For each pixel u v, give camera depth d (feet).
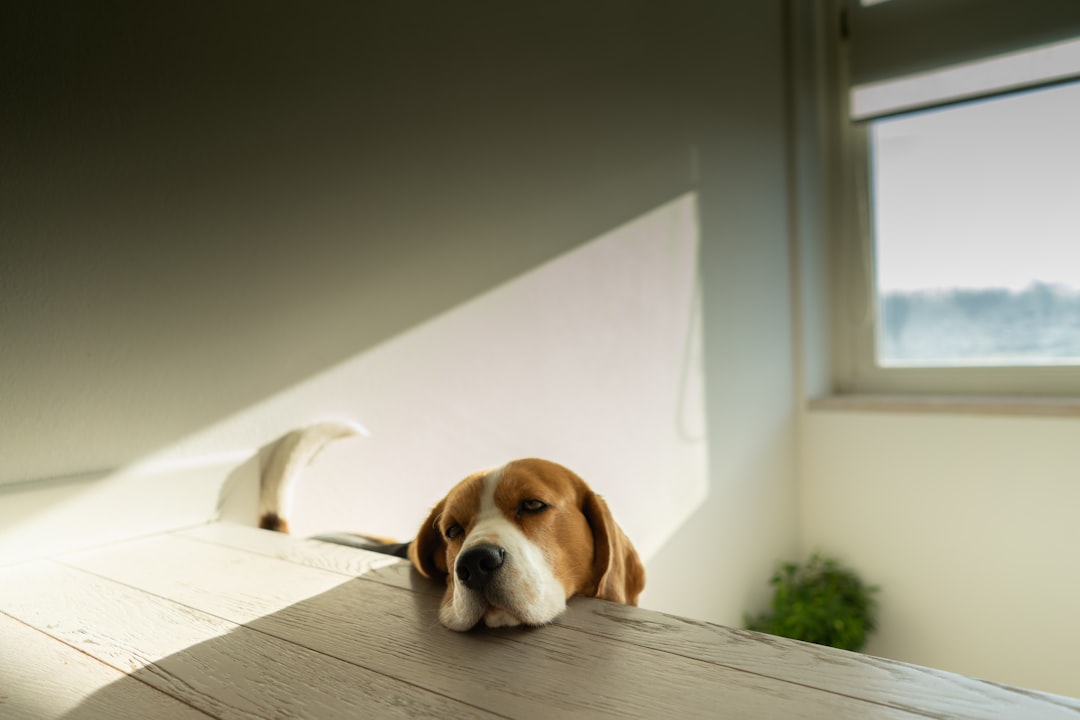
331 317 5.16
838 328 11.16
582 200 7.32
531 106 6.79
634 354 7.97
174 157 4.34
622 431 7.81
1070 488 8.52
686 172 8.72
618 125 7.77
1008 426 8.93
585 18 7.38
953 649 9.48
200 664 2.51
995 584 9.10
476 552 2.77
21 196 3.76
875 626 10.12
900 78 10.18
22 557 3.76
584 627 2.77
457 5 6.11
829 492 10.59
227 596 3.22
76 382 3.97
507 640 2.66
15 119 3.73
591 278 7.43
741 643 2.48
